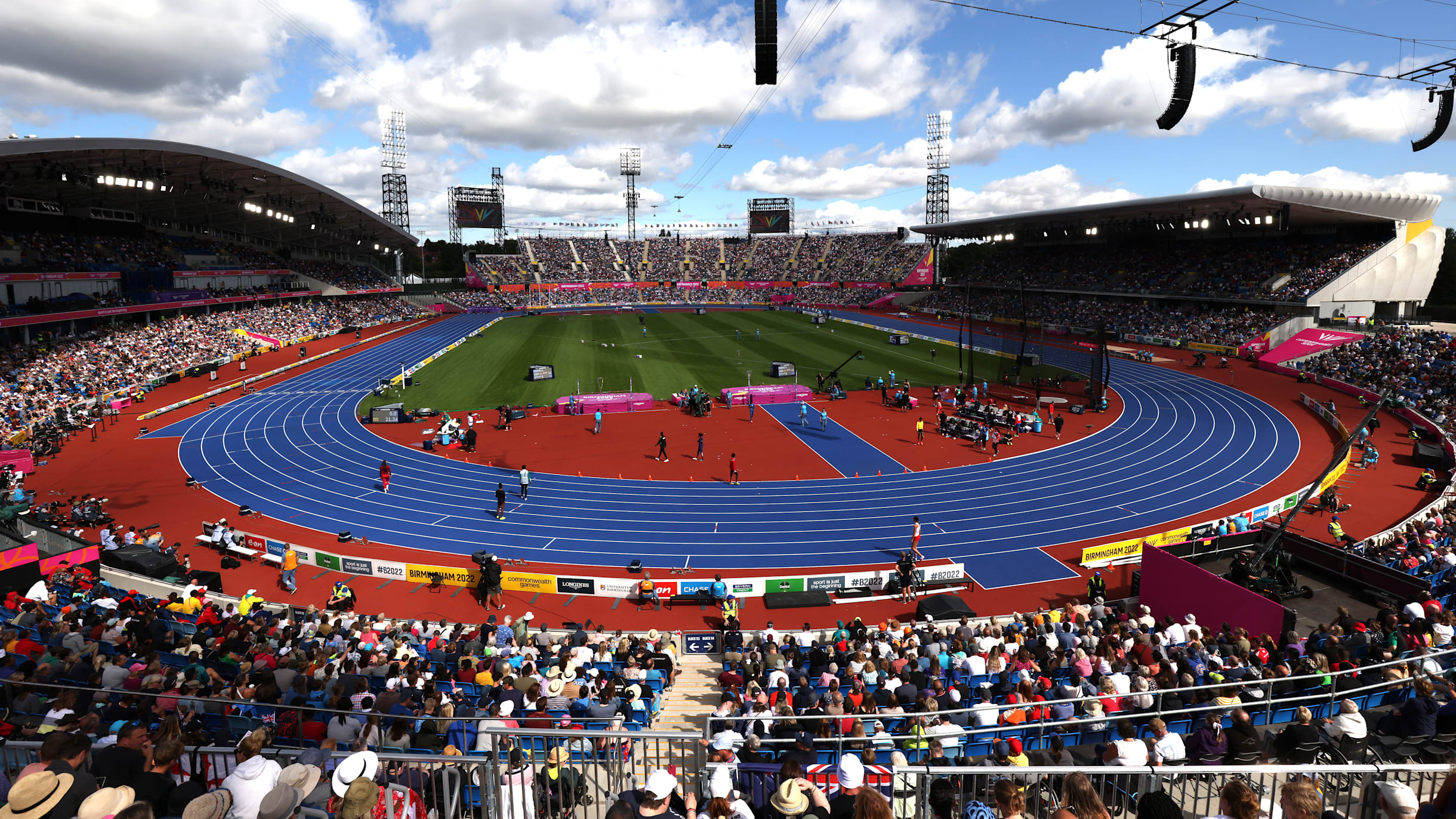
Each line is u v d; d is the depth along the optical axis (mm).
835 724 10117
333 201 73500
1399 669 11422
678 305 127562
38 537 20453
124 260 60188
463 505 29406
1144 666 12125
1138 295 78062
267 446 37719
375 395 50469
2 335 48344
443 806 7066
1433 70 15102
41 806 4586
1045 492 30781
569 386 54062
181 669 13234
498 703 11078
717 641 18109
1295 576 18688
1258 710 10977
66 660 12398
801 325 93500
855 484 32062
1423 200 59969
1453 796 4352
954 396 49906
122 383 47594
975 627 16703
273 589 22109
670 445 38438
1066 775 5008
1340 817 5254
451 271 175125
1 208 52469
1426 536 20391
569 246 143625
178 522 27156
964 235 105938
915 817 5676
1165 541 24266
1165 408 45812
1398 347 50844
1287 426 40656
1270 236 71750
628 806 4848
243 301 74500
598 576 23234
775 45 11086
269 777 5336
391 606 21297
